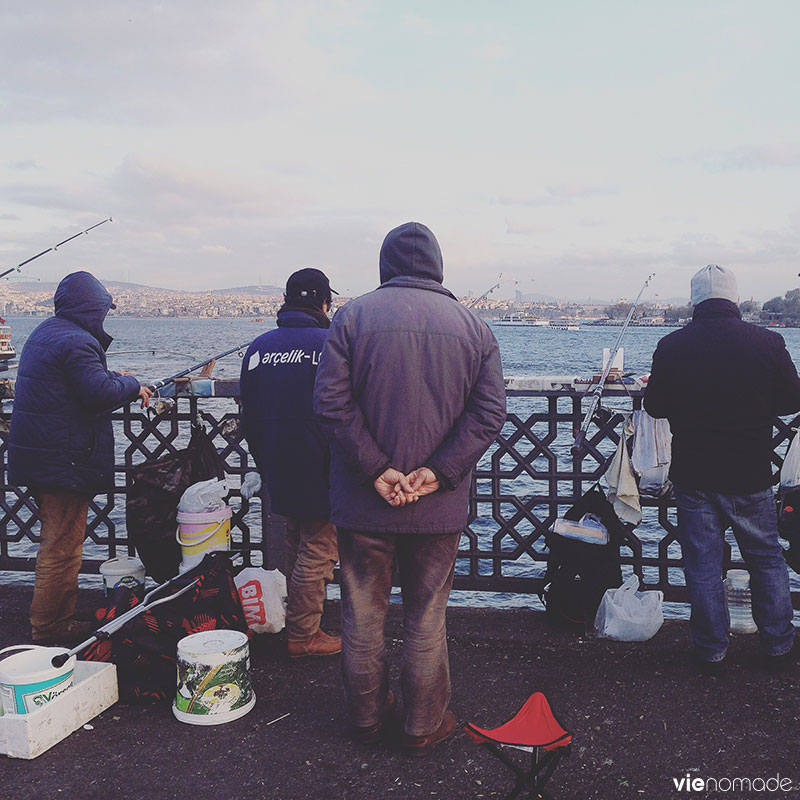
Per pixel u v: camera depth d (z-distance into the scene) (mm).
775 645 3209
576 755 2629
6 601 4094
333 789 2449
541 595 3941
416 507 2482
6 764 2617
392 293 2518
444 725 2742
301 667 3387
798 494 3326
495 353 2568
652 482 3697
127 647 3070
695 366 3113
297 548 3629
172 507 3746
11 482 3498
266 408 3312
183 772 2555
